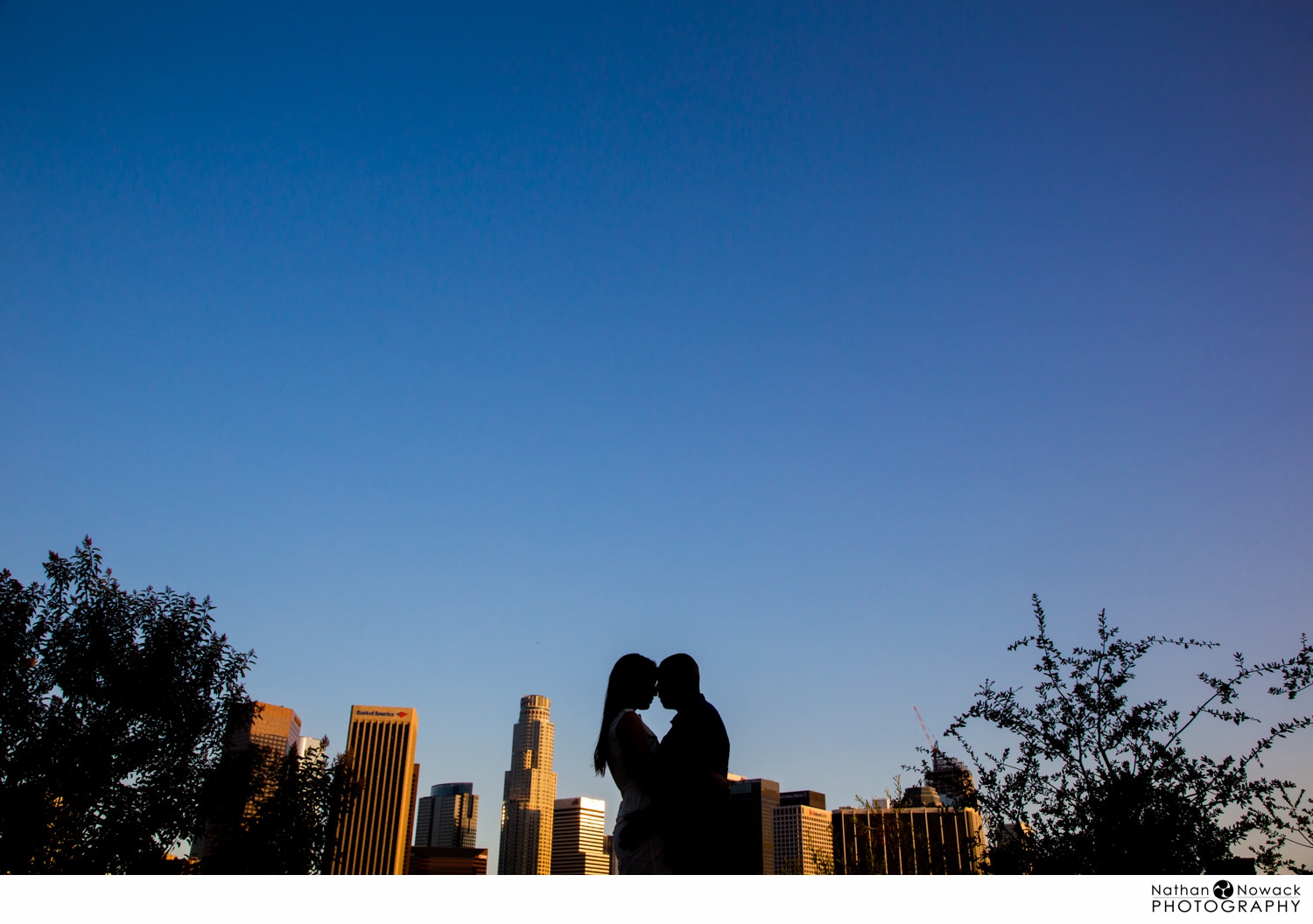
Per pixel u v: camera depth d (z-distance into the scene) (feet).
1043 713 29.22
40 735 37.73
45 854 36.01
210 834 42.32
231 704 43.29
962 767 29.66
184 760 41.60
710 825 13.10
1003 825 28.12
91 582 42.06
